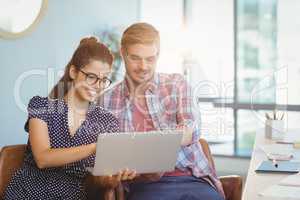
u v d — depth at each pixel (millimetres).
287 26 4293
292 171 1800
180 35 4594
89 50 1834
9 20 2848
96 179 1797
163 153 1746
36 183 1764
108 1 4141
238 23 4445
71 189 1788
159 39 2016
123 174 1736
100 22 4023
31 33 3080
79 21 3689
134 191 1950
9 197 1761
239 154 4352
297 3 4238
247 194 1494
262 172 1810
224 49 4496
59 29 3416
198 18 4551
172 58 4586
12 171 1849
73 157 1715
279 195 1475
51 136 1822
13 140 2969
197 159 2025
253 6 4395
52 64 3332
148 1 4723
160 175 1959
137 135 1672
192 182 1974
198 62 4531
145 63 1975
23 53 3020
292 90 4289
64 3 3471
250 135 4398
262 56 4395
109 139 1632
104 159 1669
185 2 4570
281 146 2418
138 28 1977
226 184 2074
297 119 4227
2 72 2834
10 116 2930
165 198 1875
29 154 1824
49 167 1771
